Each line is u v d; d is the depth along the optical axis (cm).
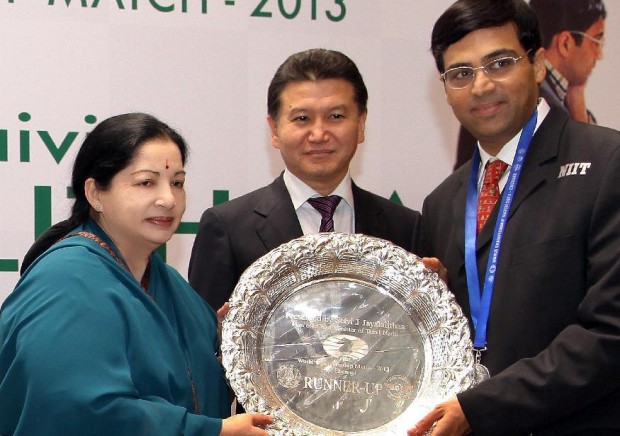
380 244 210
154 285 213
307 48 347
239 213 250
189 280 252
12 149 327
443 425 194
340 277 211
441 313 206
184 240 340
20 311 186
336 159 244
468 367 201
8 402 182
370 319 208
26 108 328
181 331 210
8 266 328
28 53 328
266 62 345
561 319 207
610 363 193
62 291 184
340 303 210
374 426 199
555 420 200
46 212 331
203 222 252
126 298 192
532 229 213
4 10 325
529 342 207
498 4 220
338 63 245
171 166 201
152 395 189
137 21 335
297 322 207
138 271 211
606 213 203
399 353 206
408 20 354
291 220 247
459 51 222
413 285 209
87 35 332
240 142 344
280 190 254
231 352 200
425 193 356
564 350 198
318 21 348
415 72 355
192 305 221
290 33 346
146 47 336
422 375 204
